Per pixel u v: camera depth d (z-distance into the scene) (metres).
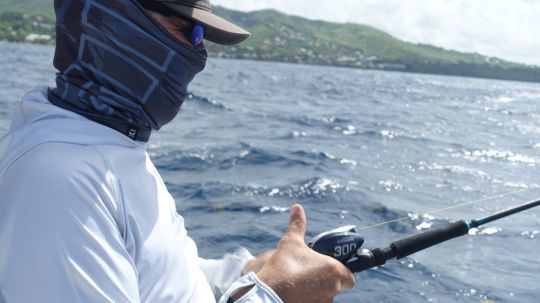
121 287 1.18
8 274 1.13
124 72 1.30
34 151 1.19
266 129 13.01
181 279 1.36
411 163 9.89
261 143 10.47
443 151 11.73
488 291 4.32
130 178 1.28
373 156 10.30
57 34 1.32
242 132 12.16
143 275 1.29
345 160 9.52
